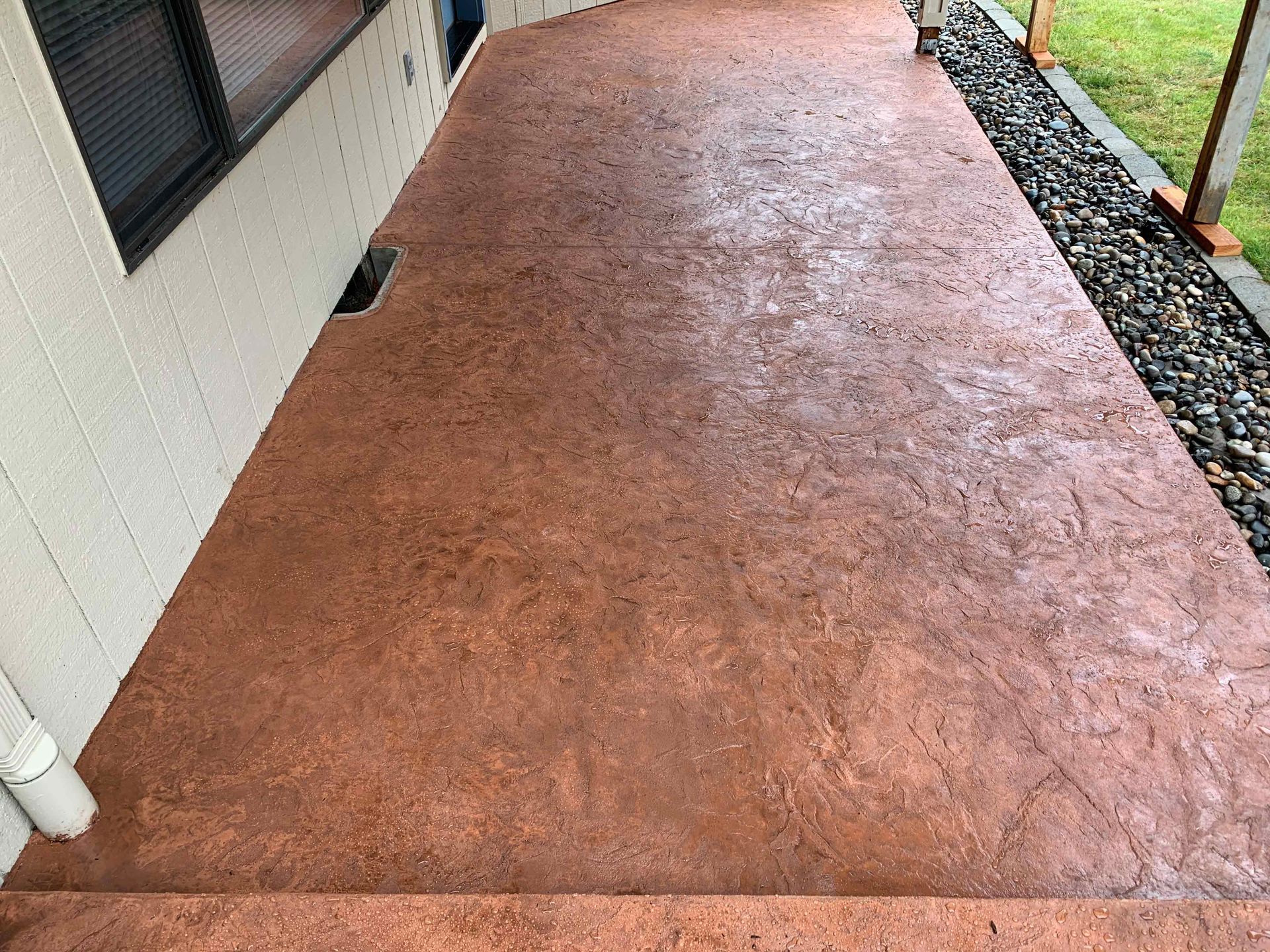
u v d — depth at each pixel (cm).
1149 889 155
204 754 178
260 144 265
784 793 171
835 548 224
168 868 159
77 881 157
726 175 427
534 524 233
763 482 246
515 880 157
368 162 366
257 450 258
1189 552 222
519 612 208
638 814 168
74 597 174
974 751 177
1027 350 300
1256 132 462
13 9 158
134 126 201
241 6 260
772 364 295
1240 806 167
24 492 159
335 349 304
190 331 222
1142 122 494
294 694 189
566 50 602
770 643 200
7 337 156
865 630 203
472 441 262
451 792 171
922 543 226
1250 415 284
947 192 408
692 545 226
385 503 240
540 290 337
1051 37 629
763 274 347
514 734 182
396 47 405
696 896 147
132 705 187
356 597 212
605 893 155
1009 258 356
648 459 254
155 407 205
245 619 206
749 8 686
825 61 574
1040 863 159
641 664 196
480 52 598
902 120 486
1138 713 184
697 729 182
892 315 320
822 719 184
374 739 180
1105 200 413
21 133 160
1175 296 346
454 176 429
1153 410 271
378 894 148
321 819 167
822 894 156
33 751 150
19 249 160
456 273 349
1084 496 239
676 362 296
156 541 205
